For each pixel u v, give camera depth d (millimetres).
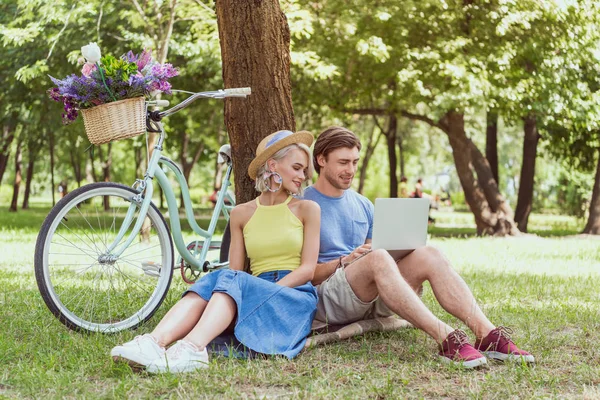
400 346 4191
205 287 3844
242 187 5430
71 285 5660
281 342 3871
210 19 13859
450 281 4020
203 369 3543
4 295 6027
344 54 15805
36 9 14078
